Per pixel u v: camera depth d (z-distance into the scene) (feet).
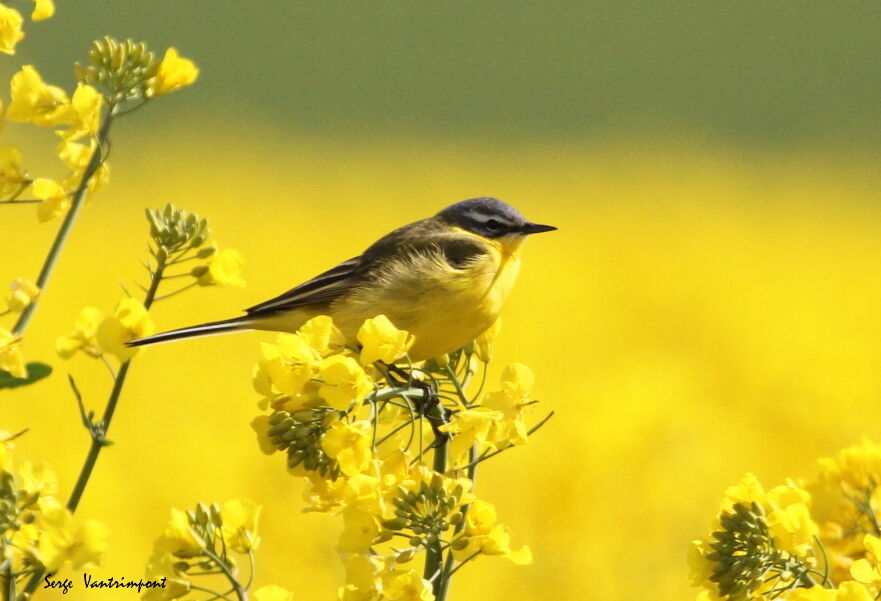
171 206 17.88
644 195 144.46
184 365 57.93
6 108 18.58
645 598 31.89
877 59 183.42
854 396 46.60
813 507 17.40
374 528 15.76
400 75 175.52
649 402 40.86
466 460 18.03
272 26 183.11
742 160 159.94
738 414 46.52
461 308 26.40
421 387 20.10
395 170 151.94
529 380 17.28
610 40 192.24
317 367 15.94
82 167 18.88
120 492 35.47
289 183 143.33
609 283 96.48
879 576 15.15
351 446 15.83
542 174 152.97
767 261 111.96
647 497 34.55
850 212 140.46
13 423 44.55
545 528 33.65
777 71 182.09
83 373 53.62
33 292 17.76
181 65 18.94
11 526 15.17
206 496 35.70
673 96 177.37
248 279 87.92
